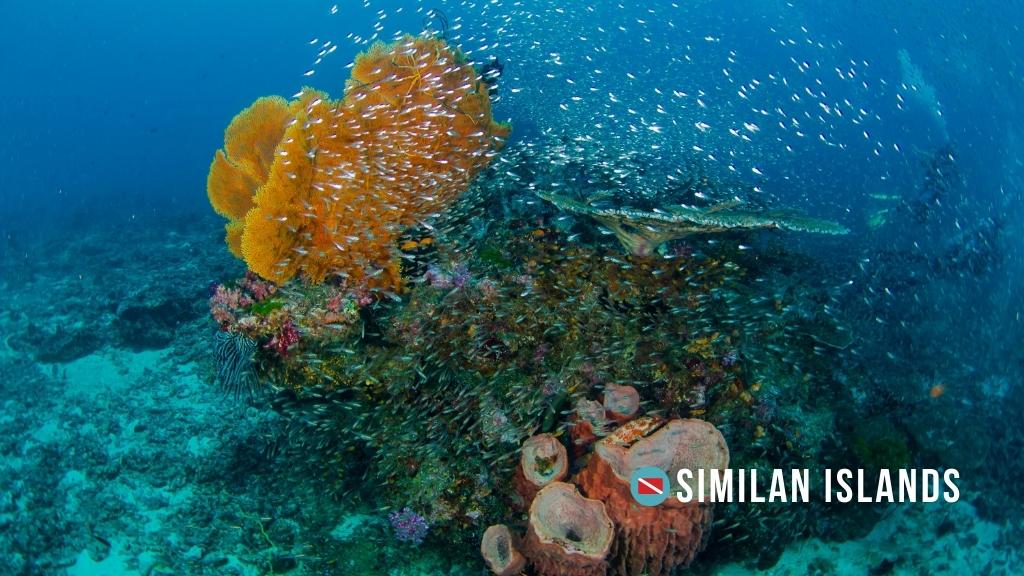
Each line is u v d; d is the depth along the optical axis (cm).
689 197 268
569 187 254
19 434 294
